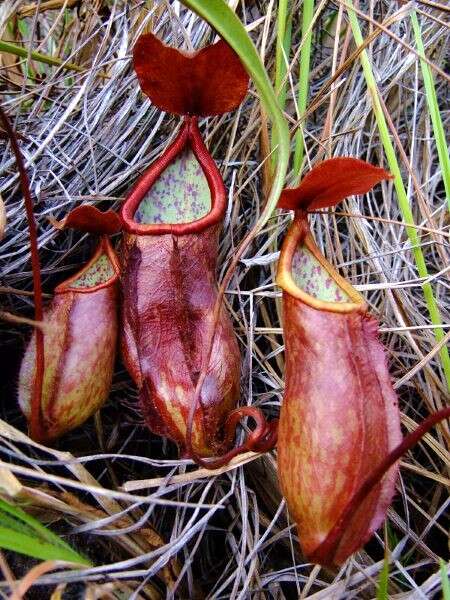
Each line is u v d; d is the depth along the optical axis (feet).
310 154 0.97
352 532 0.55
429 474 0.73
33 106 1.02
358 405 0.54
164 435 0.67
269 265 0.91
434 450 0.76
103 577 0.59
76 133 0.91
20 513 0.54
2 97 1.12
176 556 0.73
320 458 0.54
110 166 0.90
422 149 1.04
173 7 0.93
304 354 0.56
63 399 0.67
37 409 0.66
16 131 0.88
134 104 0.91
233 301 0.89
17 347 0.84
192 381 0.65
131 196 0.70
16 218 0.83
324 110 1.00
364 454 0.53
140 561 0.61
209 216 0.68
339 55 1.01
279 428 0.59
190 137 0.72
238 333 0.86
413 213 0.99
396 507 0.81
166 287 0.66
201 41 0.91
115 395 0.85
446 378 0.78
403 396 0.87
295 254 0.64
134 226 0.67
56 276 0.88
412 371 0.76
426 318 0.90
